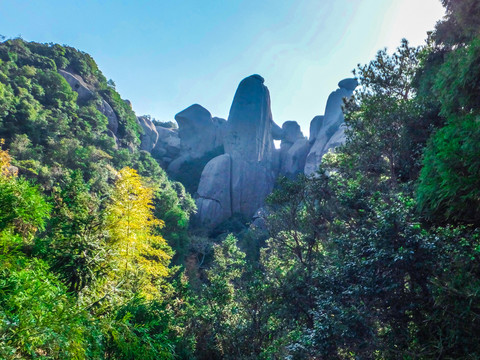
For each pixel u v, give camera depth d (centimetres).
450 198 720
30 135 3653
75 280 933
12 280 607
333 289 923
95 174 3522
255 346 1431
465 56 748
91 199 1401
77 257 956
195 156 8194
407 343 696
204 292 1612
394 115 1438
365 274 805
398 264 725
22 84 4406
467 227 784
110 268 1099
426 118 1366
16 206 758
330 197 1673
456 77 796
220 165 6656
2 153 1566
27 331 500
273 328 1547
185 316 1492
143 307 1020
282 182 1836
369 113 1556
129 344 690
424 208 837
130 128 6750
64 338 525
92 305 843
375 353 752
